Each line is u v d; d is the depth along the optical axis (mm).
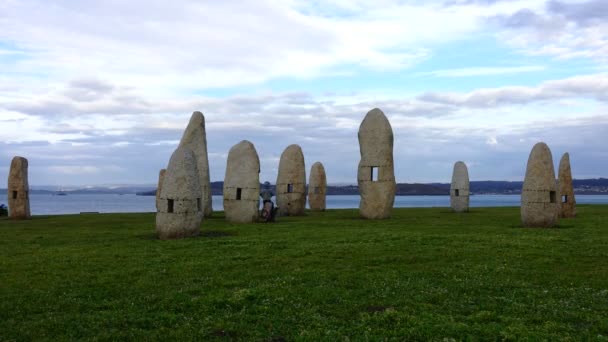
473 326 10492
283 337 10227
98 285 13875
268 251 18781
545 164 27406
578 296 12719
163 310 11797
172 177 22625
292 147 40406
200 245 20172
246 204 30875
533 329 10352
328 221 31500
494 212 42188
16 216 36531
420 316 11195
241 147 31781
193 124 36875
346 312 11609
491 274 15039
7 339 9922
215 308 11883
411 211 44344
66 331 10406
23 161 37281
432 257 17484
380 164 33969
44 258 17531
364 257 17562
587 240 21188
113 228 27938
